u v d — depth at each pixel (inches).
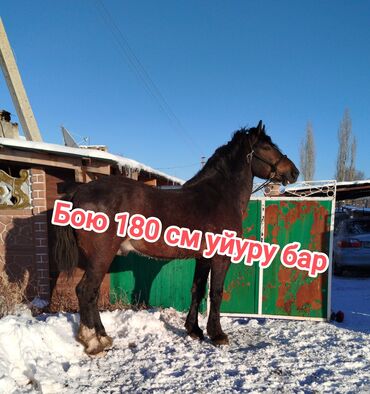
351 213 438.6
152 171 213.2
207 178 144.3
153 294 186.2
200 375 112.0
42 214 176.9
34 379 102.8
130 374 113.5
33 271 180.1
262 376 111.8
